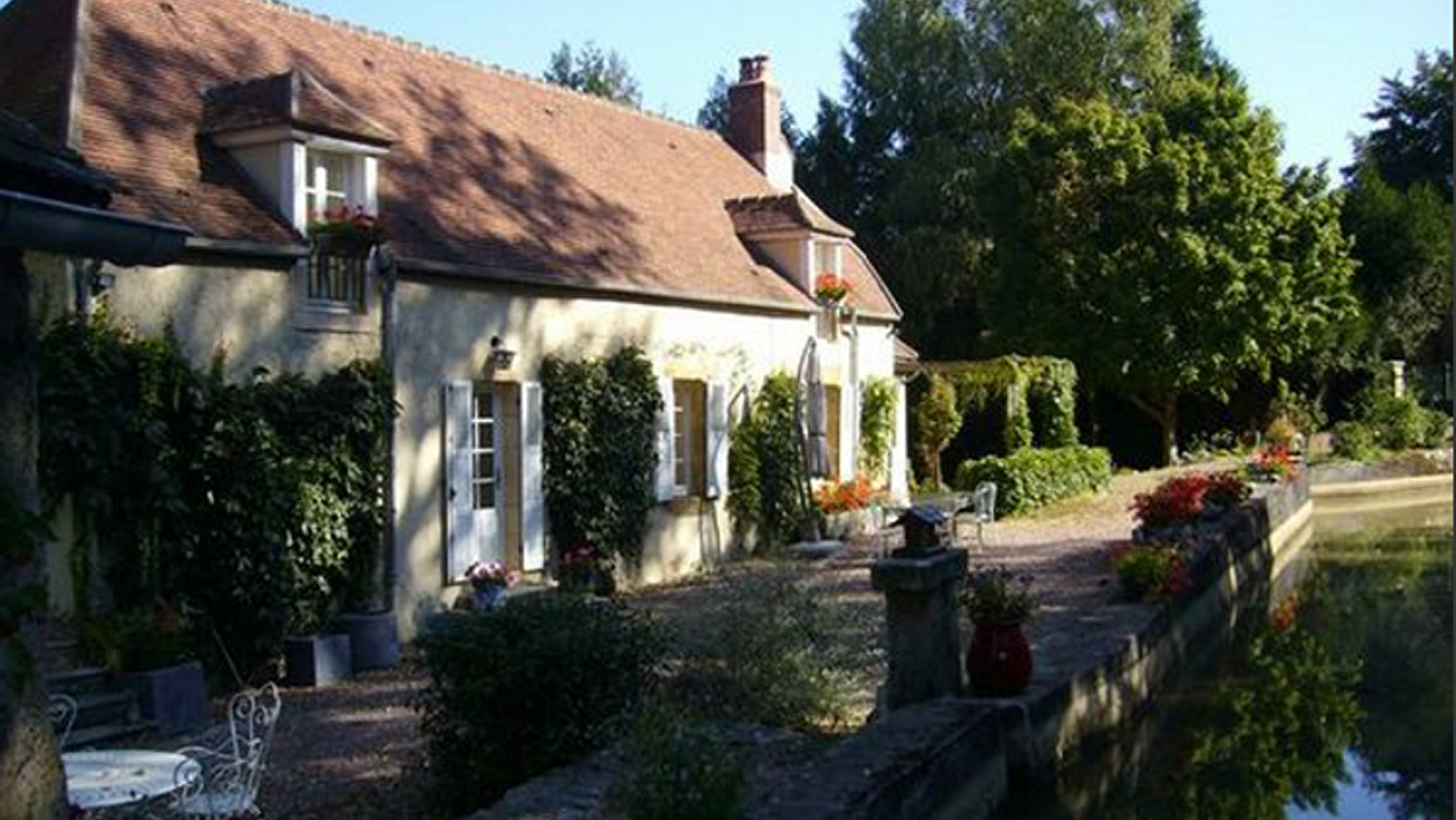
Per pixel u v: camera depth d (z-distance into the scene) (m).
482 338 13.42
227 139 11.59
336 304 11.74
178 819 6.74
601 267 15.20
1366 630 13.98
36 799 3.56
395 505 12.23
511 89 17.83
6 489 3.31
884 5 36.41
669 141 20.75
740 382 17.84
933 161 34.28
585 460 14.69
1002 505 22.06
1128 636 10.25
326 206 12.12
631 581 15.51
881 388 21.38
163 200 10.56
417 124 15.03
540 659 6.95
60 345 9.44
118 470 9.77
